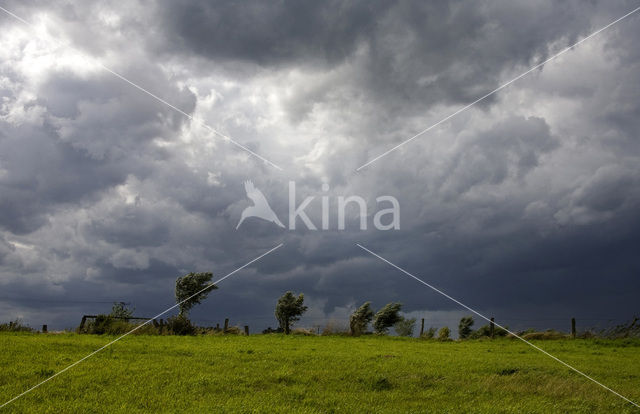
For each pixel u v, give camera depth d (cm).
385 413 1072
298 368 1577
